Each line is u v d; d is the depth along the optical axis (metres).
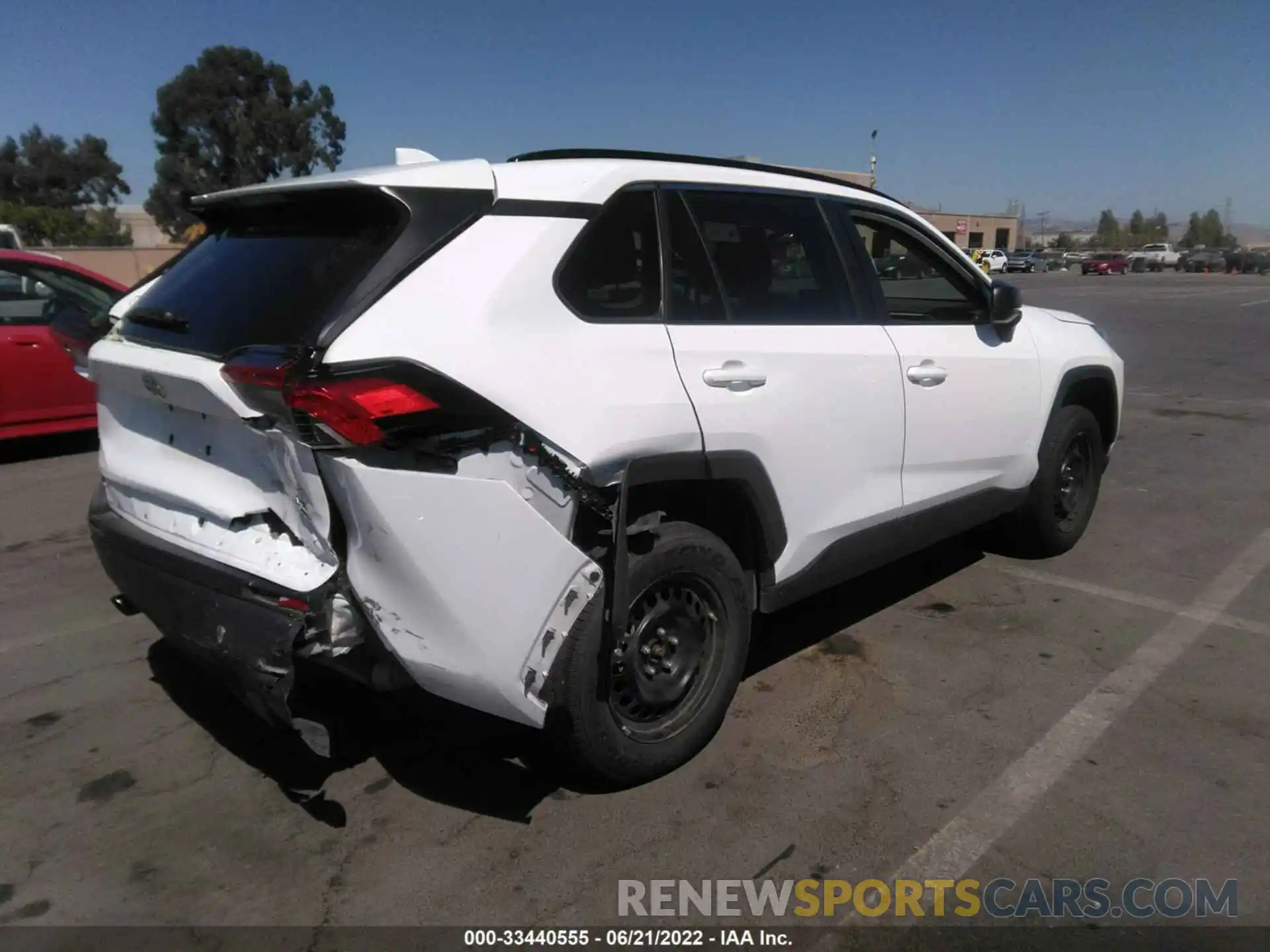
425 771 3.38
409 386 2.54
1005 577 5.09
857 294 3.88
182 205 3.47
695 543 3.21
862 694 3.86
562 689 2.92
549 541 2.72
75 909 2.73
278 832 3.06
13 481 7.30
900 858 2.90
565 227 2.95
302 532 2.78
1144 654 4.18
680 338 3.16
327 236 2.92
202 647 2.83
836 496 3.68
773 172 3.76
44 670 4.17
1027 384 4.67
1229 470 7.27
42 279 7.77
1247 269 53.91
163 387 2.95
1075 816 3.07
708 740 3.45
